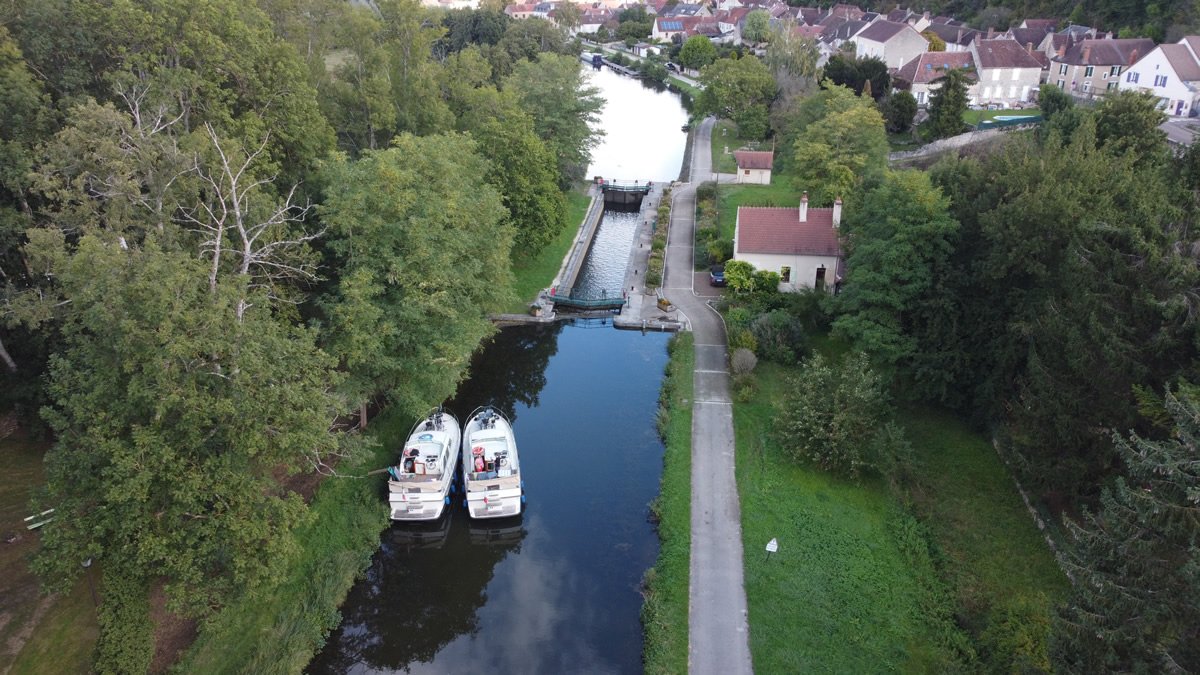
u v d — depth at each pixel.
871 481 33.53
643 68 149.38
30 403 32.09
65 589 21.98
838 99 63.03
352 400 31.45
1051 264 32.72
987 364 36.03
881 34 106.94
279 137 39.69
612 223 74.00
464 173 41.44
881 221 39.81
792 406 35.62
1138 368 25.23
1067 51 93.38
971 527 30.23
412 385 33.91
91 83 34.94
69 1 33.88
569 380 44.91
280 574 24.53
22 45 32.47
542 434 39.44
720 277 55.09
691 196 75.81
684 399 40.62
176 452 21.98
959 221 37.59
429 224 33.41
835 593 27.12
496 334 50.25
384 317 32.88
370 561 30.73
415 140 38.31
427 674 26.34
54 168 27.67
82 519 21.61
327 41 52.25
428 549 32.41
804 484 33.16
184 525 22.70
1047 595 26.09
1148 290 25.86
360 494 32.72
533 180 55.78
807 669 24.06
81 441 21.34
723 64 93.50
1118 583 18.33
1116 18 98.25
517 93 65.69
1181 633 16.58
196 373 22.25
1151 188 32.44
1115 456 27.31
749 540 29.89
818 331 46.56
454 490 34.88
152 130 28.91
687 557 29.12
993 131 72.50
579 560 31.12
